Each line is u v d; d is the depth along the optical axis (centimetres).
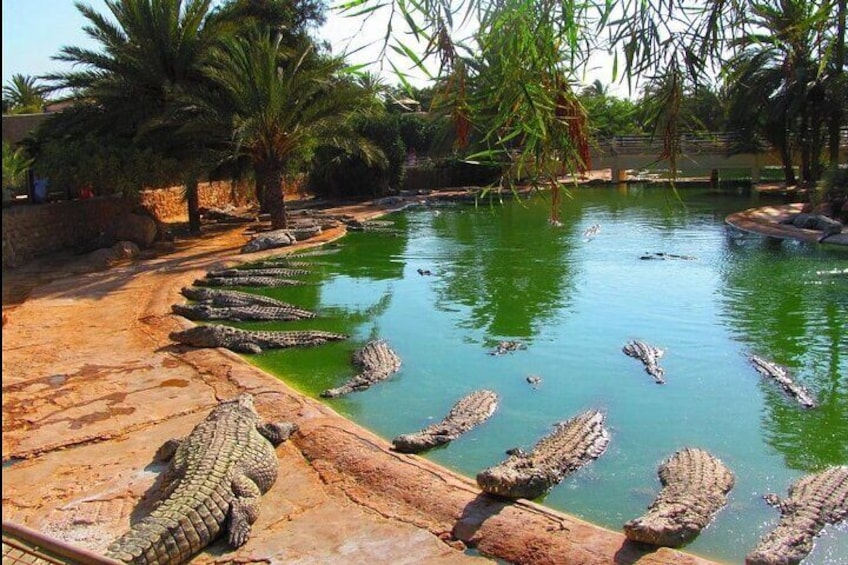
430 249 2147
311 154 2423
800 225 2222
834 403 887
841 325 1221
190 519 559
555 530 578
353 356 1113
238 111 2091
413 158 4112
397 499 643
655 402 902
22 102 3772
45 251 1980
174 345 1143
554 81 189
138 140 2072
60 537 587
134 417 847
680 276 1647
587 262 1858
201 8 2125
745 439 791
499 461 749
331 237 2336
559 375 1012
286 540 582
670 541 558
